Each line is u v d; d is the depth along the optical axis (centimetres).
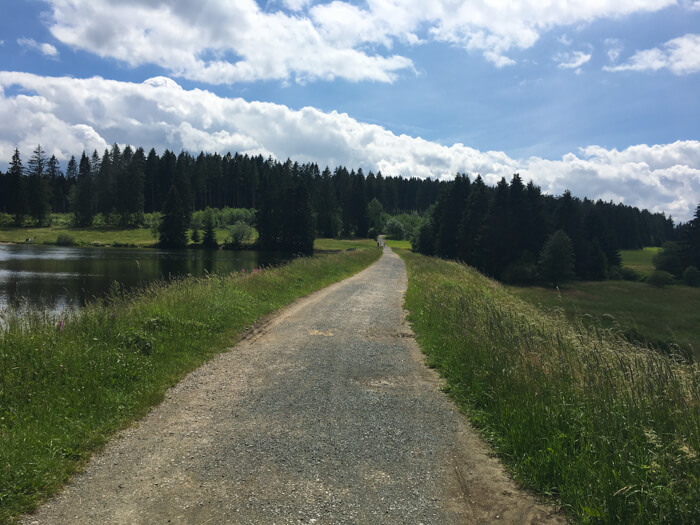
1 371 523
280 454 391
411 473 364
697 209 6469
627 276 6266
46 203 9769
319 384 595
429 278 1878
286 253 7588
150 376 584
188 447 402
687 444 332
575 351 578
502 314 848
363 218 12250
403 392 572
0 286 2741
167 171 11638
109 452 390
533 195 6206
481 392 527
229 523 289
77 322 726
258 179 13175
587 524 290
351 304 1334
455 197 7144
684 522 271
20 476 333
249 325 959
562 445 372
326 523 292
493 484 350
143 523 288
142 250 7194
